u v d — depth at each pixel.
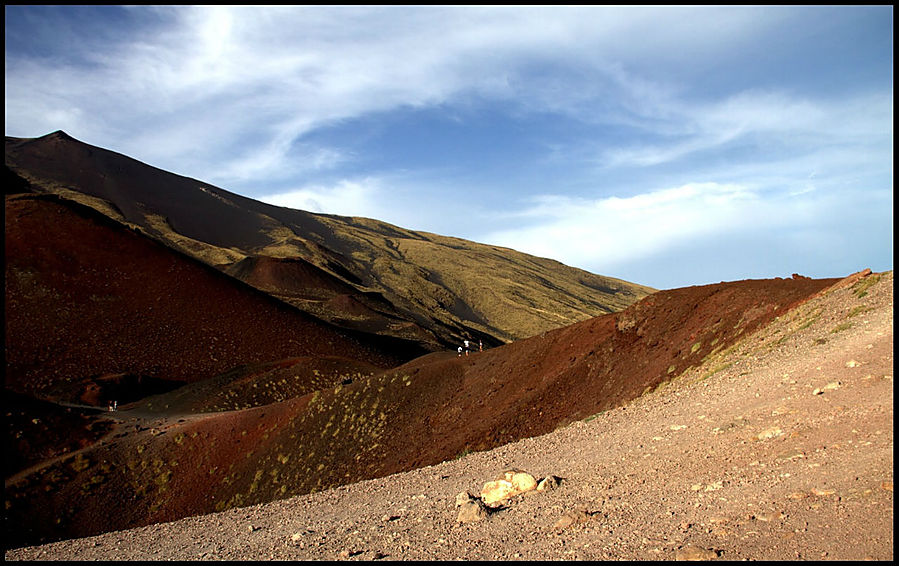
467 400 40.94
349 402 46.97
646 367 29.66
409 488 15.06
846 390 12.45
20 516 42.59
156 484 47.12
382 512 12.88
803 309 22.27
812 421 11.34
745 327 25.64
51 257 121.50
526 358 41.31
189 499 45.47
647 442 13.52
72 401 80.81
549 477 11.84
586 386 32.88
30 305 107.00
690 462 11.15
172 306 118.00
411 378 46.16
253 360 106.88
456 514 10.99
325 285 185.75
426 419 41.72
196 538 14.18
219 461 48.16
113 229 135.75
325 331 125.50
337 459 42.75
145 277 124.06
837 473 8.86
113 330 106.69
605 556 7.80
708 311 29.92
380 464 39.00
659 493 9.91
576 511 9.73
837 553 6.75
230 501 44.22
